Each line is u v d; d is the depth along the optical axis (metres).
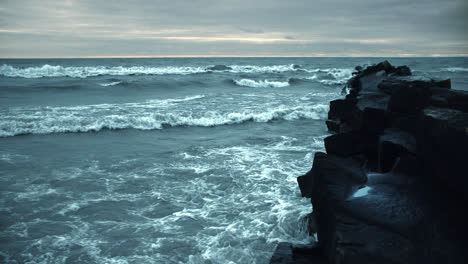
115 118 14.24
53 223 5.88
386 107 5.88
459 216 3.26
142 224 5.88
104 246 5.16
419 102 5.00
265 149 10.95
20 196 7.00
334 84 33.66
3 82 28.66
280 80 35.34
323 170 4.67
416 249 2.85
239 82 32.50
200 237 5.42
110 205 6.66
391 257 2.77
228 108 18.53
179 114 16.31
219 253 4.96
